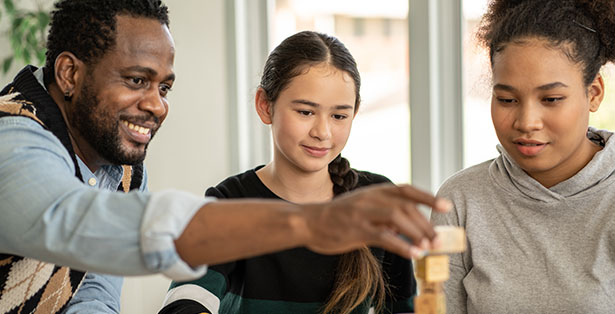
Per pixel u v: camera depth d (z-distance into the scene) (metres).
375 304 1.27
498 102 1.12
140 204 0.73
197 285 1.15
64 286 1.10
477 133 2.32
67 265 0.76
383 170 2.54
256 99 1.29
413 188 0.65
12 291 0.99
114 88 1.00
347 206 0.65
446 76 2.35
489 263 1.19
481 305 1.17
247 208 0.70
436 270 0.67
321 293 1.23
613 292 1.10
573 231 1.14
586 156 1.14
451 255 1.23
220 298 1.17
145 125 1.03
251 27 2.76
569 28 1.07
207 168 2.75
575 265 1.13
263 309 1.23
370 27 2.54
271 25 2.75
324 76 1.17
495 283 1.16
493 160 1.26
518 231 1.18
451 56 2.34
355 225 0.64
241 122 2.76
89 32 0.99
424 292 0.68
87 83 1.01
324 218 0.66
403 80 2.48
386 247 0.64
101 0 1.00
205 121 2.74
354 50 2.58
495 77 1.11
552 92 1.06
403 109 2.48
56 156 0.87
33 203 0.77
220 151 2.77
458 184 1.26
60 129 1.02
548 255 1.14
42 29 2.45
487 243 1.20
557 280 1.13
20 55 2.45
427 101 2.33
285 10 2.71
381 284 1.24
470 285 1.20
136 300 2.75
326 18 2.63
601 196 1.13
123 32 1.00
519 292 1.15
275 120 1.22
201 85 2.72
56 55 1.04
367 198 0.65
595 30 1.09
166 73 1.03
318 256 1.22
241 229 0.68
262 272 1.23
